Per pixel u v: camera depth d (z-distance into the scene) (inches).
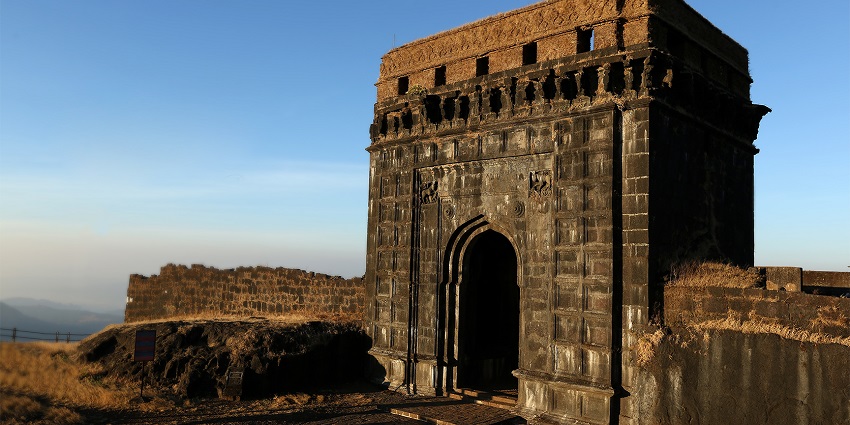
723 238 776.9
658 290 641.0
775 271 609.0
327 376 898.1
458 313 836.0
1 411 624.4
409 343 861.2
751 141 865.5
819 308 531.2
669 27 700.0
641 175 649.6
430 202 864.3
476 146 807.1
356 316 1051.9
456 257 840.3
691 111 721.0
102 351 873.5
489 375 899.4
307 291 1120.2
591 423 650.2
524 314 736.3
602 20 698.2
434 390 831.1
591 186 681.0
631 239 651.5
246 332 866.8
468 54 841.5
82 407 700.0
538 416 697.6
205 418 685.3
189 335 879.1
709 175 756.0
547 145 727.7
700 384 584.7
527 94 745.0
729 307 587.5
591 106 687.1
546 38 753.6
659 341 615.8
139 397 741.9
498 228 788.6
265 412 724.7
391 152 928.3
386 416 729.6
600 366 651.5
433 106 854.5
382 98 965.2
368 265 951.6
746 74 867.4
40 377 763.4
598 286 662.5
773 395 538.9
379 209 937.5
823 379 511.8
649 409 616.4
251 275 1204.5
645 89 656.4
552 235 711.1
